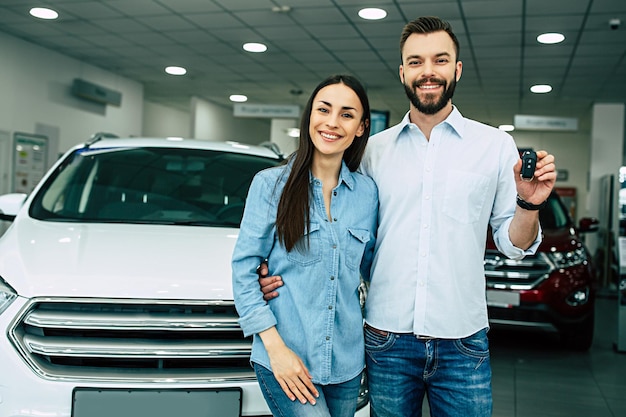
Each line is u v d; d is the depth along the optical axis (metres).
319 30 9.01
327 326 1.84
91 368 2.29
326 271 1.84
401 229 2.00
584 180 18.75
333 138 1.83
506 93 13.15
